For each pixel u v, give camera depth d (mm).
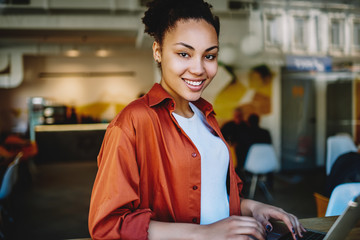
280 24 6047
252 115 5043
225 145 913
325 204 2127
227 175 931
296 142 6289
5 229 3406
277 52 6051
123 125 719
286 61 5875
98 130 8305
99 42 8445
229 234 637
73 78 9875
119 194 660
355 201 610
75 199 4637
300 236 810
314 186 5109
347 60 6367
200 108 978
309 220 1049
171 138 785
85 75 9891
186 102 886
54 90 9781
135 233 638
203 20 723
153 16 787
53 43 8570
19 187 5355
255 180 4426
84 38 7605
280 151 6203
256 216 873
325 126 6402
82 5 5492
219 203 843
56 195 4871
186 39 708
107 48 8836
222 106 5973
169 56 738
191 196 779
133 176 699
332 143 3436
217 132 916
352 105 6465
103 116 10062
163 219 763
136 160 738
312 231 856
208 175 827
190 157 783
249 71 6012
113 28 5801
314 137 6371
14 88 9531
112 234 639
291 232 801
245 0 5785
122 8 5609
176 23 720
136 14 5762
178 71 730
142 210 681
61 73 9789
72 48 8742
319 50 6238
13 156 4508
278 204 4156
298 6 6098
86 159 8258
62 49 8719
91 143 8281
